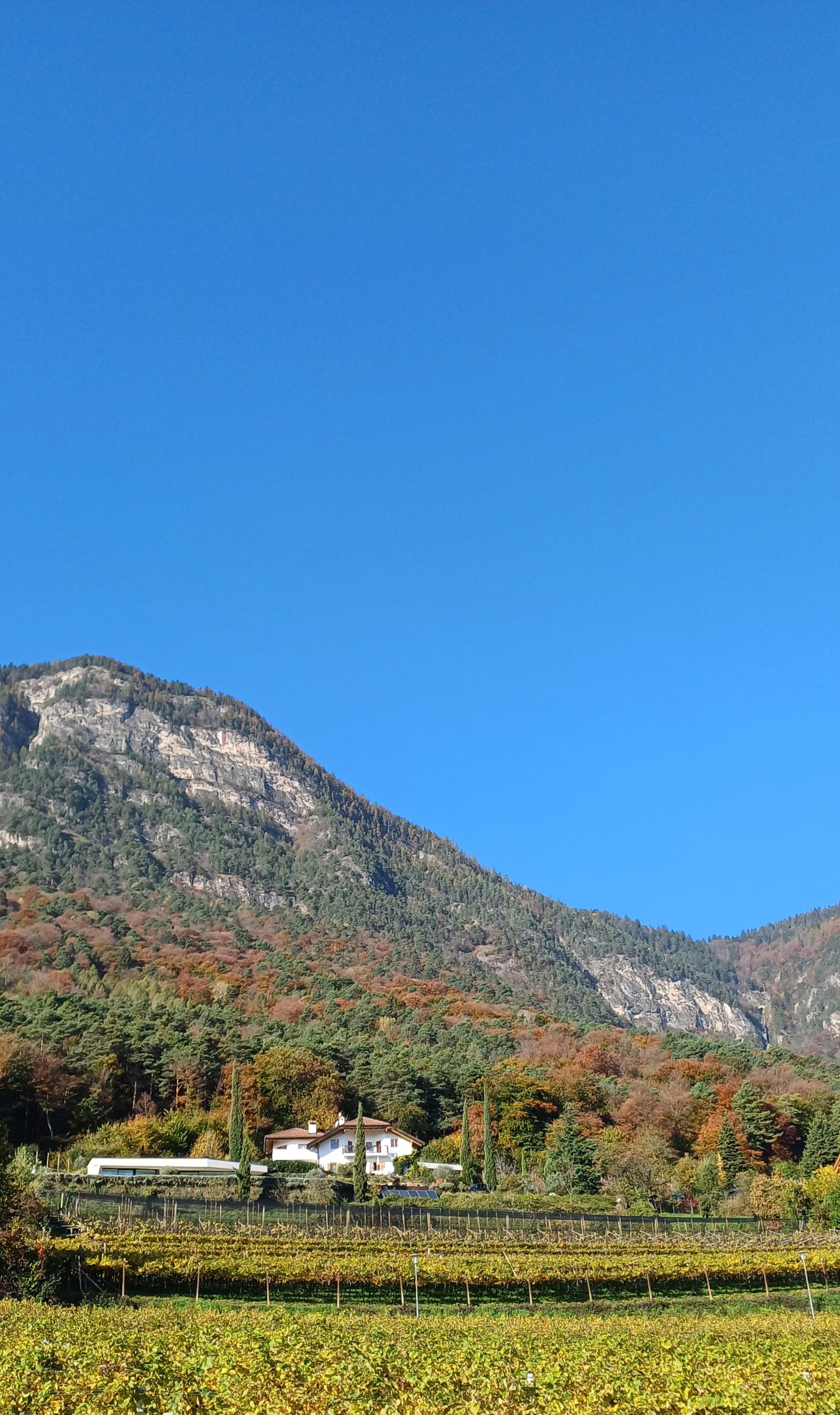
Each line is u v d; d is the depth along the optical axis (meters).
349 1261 51.97
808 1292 55.78
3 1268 43.09
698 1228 78.88
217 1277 48.22
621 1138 112.69
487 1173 99.25
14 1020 122.44
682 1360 35.12
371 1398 29.42
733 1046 181.62
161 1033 124.56
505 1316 47.94
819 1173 99.00
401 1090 125.06
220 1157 98.50
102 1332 33.88
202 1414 27.44
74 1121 104.62
